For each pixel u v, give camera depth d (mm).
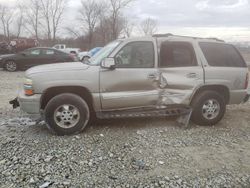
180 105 5000
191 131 4953
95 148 4078
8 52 23375
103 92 4590
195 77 4973
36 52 14656
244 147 4297
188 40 5078
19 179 3166
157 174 3361
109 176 3281
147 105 4828
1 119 5535
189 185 3129
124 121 5418
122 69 4625
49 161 3625
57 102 4434
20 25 51312
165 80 4816
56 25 51000
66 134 4570
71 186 3055
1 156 3738
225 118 5906
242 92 5426
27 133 4688
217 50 5273
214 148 4223
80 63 4910
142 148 4129
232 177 3334
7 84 10070
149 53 4812
